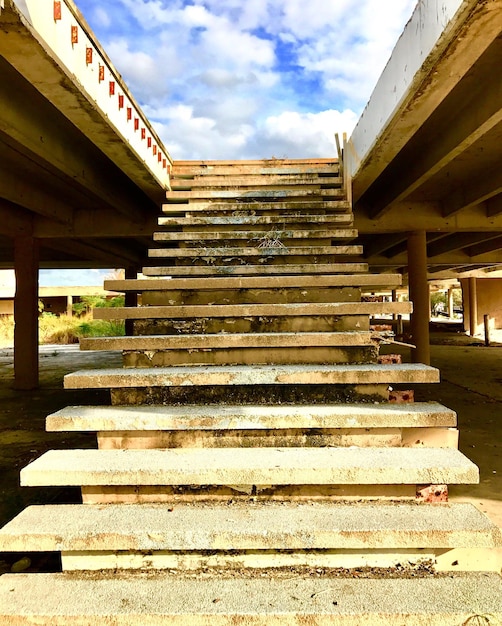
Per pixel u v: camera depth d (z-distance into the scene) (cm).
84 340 302
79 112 363
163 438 241
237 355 302
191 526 188
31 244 768
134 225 744
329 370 264
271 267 418
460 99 383
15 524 193
